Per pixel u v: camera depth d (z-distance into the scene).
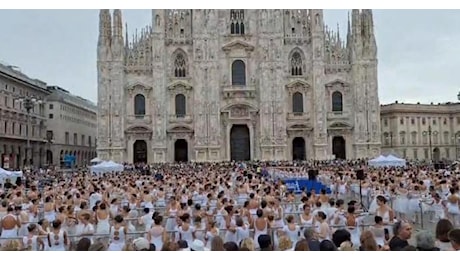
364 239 13.48
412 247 12.07
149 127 95.69
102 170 72.75
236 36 98.06
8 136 97.88
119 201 30.05
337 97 98.19
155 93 95.19
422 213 28.31
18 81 103.62
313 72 96.75
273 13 96.38
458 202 26.41
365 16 96.94
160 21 96.19
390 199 31.44
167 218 23.67
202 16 96.12
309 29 98.31
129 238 18.91
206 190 33.91
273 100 95.50
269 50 96.06
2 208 25.39
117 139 93.19
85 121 158.88
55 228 18.30
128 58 96.44
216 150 95.00
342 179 44.91
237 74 97.94
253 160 94.94
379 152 95.38
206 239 19.31
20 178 49.62
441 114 137.75
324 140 95.75
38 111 120.75
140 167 83.94
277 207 23.20
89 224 20.31
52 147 130.12
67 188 37.47
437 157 137.12
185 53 97.88
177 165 87.06
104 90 93.50
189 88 96.88
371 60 95.94
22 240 17.77
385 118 136.50
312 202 25.42
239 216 20.78
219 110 96.12
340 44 98.25
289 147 97.44
